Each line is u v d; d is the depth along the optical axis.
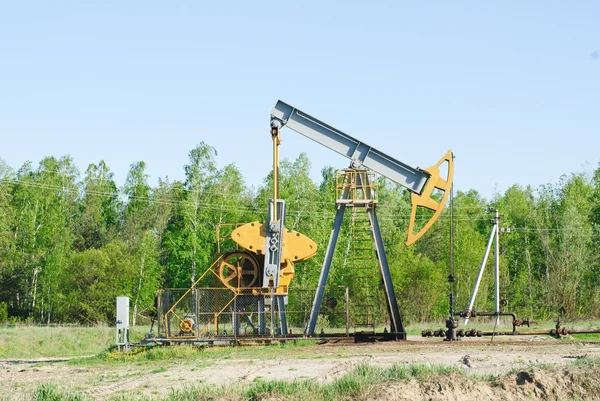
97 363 24.69
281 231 28.05
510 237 68.25
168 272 71.56
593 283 58.53
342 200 29.41
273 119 29.22
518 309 58.78
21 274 66.94
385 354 23.28
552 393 16.06
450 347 25.14
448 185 29.03
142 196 83.38
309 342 27.14
